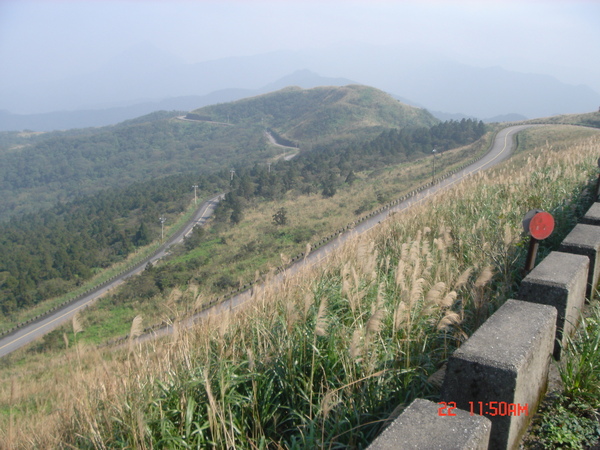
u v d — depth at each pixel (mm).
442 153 68500
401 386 3600
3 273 45844
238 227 46156
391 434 2234
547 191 9500
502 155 54562
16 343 30812
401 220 9430
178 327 4320
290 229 39062
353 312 4289
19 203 148500
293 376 3607
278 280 5730
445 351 4086
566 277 3811
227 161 154375
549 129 67750
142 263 46250
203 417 3422
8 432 4309
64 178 170250
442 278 5453
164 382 3715
